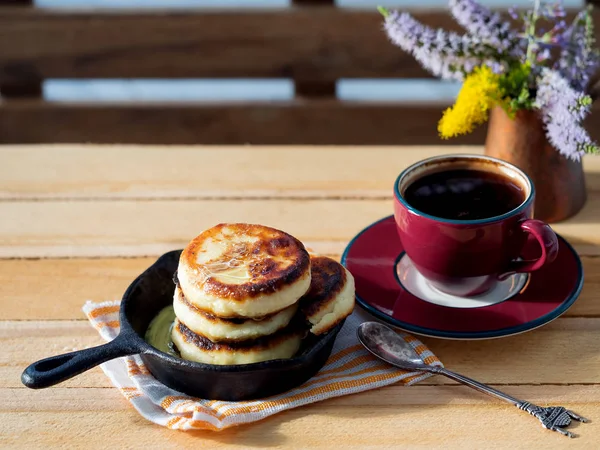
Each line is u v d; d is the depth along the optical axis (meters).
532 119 0.78
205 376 0.64
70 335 0.71
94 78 1.36
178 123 1.42
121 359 0.68
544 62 0.80
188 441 0.63
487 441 0.62
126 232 0.83
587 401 0.64
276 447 0.62
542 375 0.67
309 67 1.35
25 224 0.84
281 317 0.65
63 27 1.32
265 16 1.30
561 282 0.72
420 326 0.68
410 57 1.32
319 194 0.87
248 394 0.65
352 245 0.78
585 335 0.70
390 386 0.66
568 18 1.21
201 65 1.34
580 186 0.82
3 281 0.77
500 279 0.72
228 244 0.67
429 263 0.71
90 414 0.65
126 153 0.95
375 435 0.63
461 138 1.39
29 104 1.39
